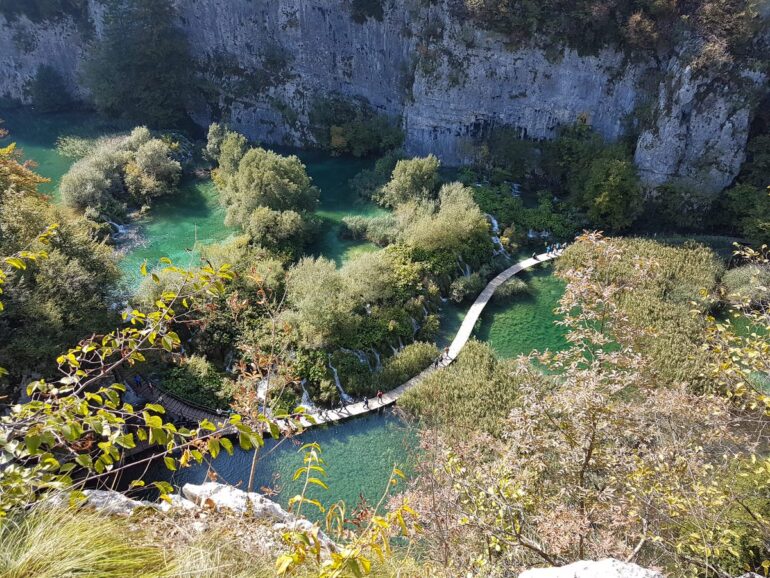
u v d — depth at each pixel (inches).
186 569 209.0
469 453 604.1
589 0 1696.6
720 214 1657.2
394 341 1269.7
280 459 993.5
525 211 1753.2
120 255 1355.8
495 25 1809.8
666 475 467.2
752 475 545.0
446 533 398.6
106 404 211.3
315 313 1197.1
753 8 1526.8
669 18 1648.6
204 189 1985.7
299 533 192.4
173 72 2313.0
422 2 1894.7
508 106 1918.1
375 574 271.7
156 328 255.4
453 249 1514.5
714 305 1314.0
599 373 544.7
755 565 509.4
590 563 259.6
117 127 2370.8
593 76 1780.3
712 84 1571.1
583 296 544.7
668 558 482.3
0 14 2556.6
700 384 1024.9
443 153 2066.9
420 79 1985.7
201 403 1076.5
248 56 2315.5
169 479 924.6
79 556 200.4
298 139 2325.3
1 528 198.2
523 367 573.6
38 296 900.6
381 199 1856.5
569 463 501.0
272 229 1556.3
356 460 1004.6
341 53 2169.0
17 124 2449.6
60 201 1815.9
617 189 1631.4
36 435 184.1
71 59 2615.7
